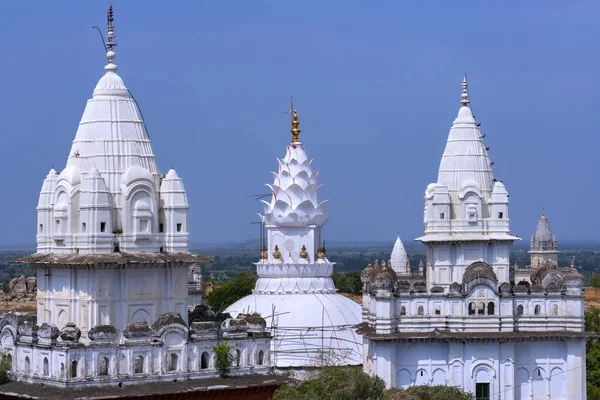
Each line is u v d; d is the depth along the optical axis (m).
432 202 163.50
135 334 112.75
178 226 120.81
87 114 122.50
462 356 154.00
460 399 142.88
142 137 122.62
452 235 162.75
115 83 123.31
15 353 116.00
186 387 112.88
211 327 117.00
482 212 163.50
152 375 112.81
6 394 111.62
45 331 112.44
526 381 155.75
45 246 121.44
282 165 172.88
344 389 132.50
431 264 164.50
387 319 152.62
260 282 171.38
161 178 123.19
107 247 117.25
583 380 155.62
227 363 116.56
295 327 163.50
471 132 165.75
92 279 116.62
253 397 116.38
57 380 110.00
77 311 117.56
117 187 119.56
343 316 166.38
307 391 133.25
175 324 114.38
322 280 171.12
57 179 121.38
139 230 118.94
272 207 172.00
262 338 119.81
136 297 118.44
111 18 124.94
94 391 109.25
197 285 180.25
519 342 155.62
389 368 152.12
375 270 164.50
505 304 154.88
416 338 152.38
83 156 121.00
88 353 110.25
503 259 163.38
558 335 154.62
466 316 154.12
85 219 117.31
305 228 171.50
